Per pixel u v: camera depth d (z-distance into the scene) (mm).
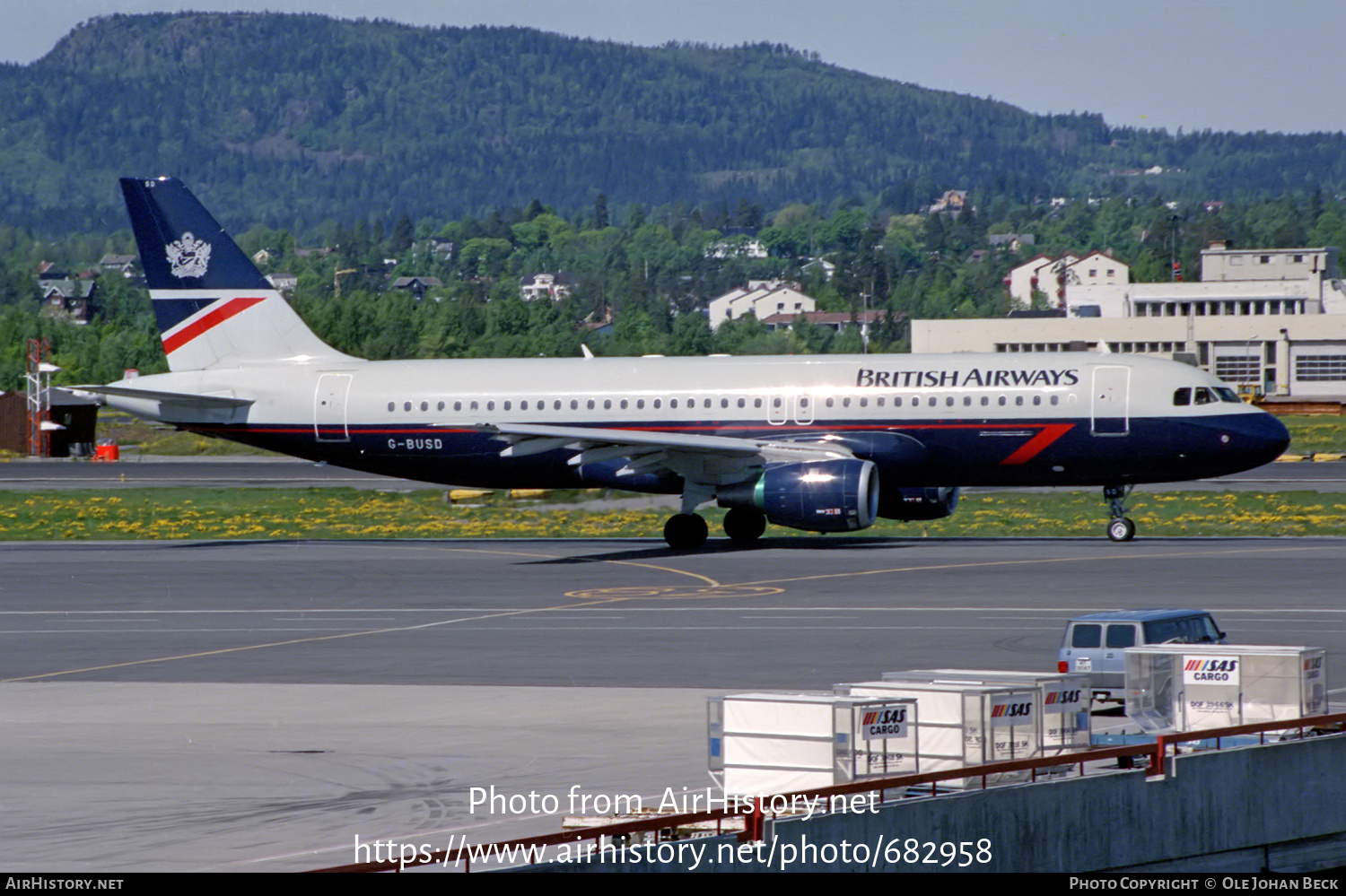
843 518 198000
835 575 182875
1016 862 74625
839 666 123438
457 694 115000
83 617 162875
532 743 96500
